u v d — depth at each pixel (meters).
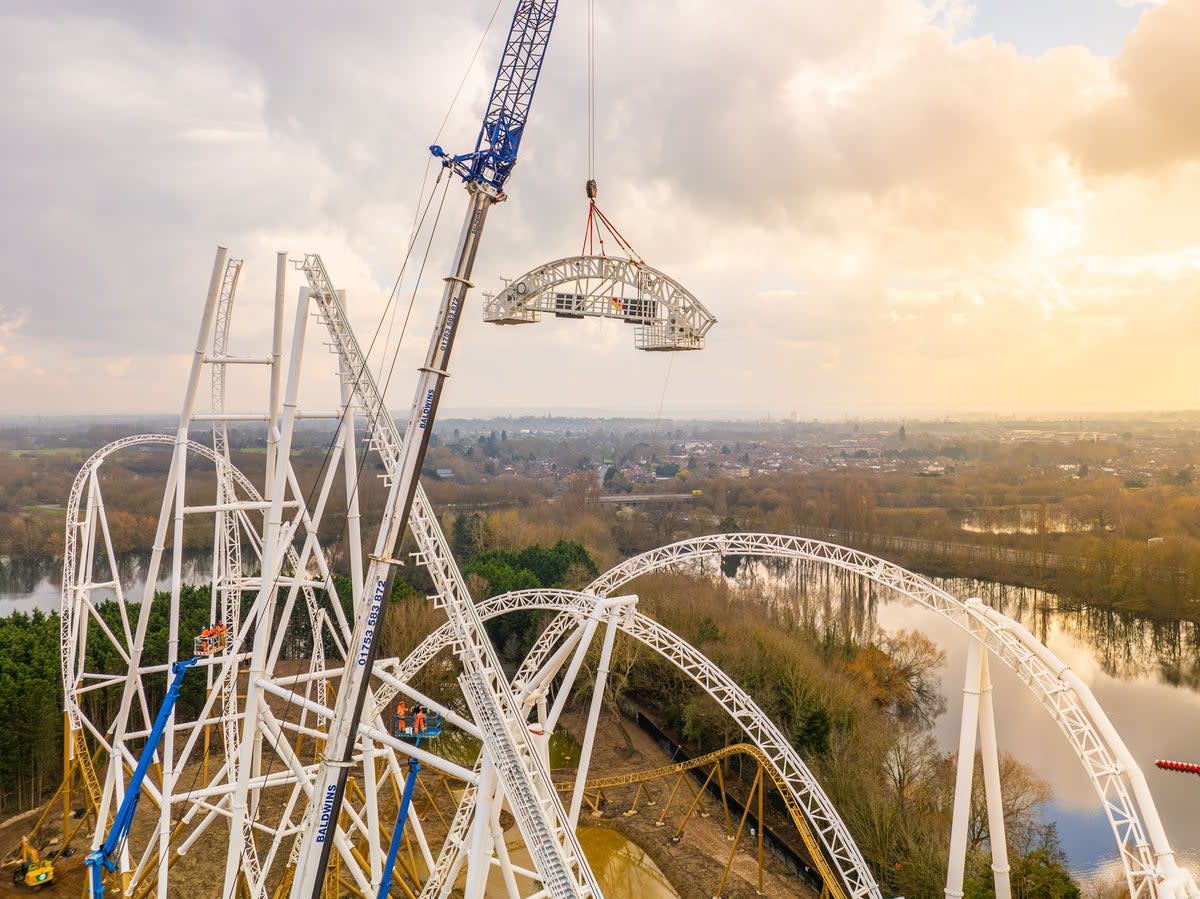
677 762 84.25
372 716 48.88
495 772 37.09
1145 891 49.53
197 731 51.03
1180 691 109.88
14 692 69.19
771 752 73.69
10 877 58.78
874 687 99.25
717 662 93.44
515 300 65.69
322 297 44.94
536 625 110.94
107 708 83.81
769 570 196.25
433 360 37.62
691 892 61.38
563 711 98.31
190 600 98.00
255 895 47.47
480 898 37.66
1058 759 87.88
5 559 190.75
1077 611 148.62
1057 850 68.94
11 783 72.19
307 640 116.31
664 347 68.50
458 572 40.25
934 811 68.56
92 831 64.69
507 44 43.62
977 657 49.06
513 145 40.66
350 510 44.78
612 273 66.69
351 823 59.44
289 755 43.75
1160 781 83.00
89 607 60.62
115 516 189.38
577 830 70.62
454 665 100.44
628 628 56.97
